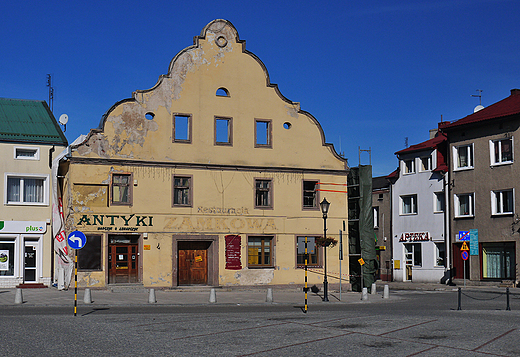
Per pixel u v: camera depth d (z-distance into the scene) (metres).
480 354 12.63
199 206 34.03
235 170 35.00
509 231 40.31
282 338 14.76
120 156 32.72
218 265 34.09
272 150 35.84
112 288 31.52
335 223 36.78
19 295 25.20
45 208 35.75
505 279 40.59
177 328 16.64
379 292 36.66
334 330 16.20
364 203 37.12
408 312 22.30
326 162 37.00
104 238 32.03
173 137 33.91
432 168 48.00
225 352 12.78
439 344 13.87
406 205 50.59
